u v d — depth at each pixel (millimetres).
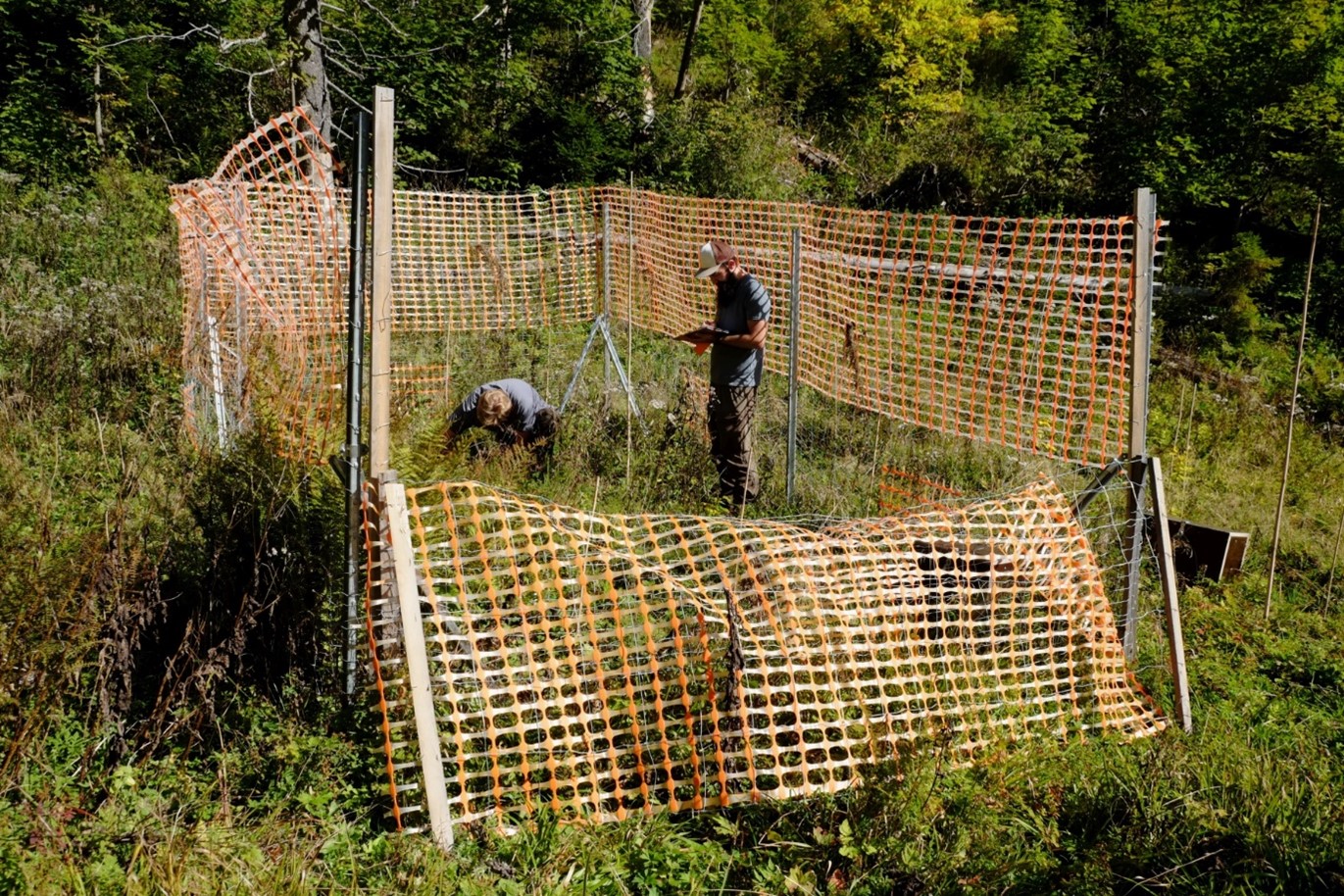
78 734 3223
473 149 15219
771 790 3473
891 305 6672
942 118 19047
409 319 9328
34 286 8219
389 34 14906
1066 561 4285
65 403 5957
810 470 6941
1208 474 7754
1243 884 3094
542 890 2859
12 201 10969
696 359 9062
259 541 3803
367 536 3461
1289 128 16422
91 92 13766
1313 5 16359
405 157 14414
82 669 3463
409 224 9250
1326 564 6133
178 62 15000
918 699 3760
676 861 3088
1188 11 17984
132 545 3514
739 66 20062
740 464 6148
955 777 3482
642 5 18047
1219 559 5645
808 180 17406
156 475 4625
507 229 10070
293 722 3492
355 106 14461
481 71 15578
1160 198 17047
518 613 3428
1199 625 5102
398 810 3121
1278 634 5160
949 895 2990
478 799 3342
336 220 5137
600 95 16906
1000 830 3291
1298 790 3520
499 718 3592
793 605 3691
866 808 3262
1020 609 4285
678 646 3490
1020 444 5777
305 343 5504
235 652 3451
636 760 3521
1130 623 4570
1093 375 5234
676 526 3861
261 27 14883
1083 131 18516
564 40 17500
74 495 4527
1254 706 4352
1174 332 12219
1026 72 19641
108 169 12680
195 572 3879
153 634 3725
